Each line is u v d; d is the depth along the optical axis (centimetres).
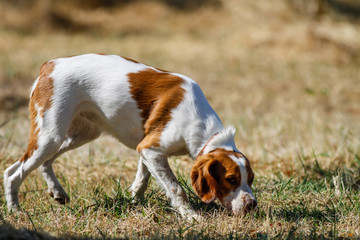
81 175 908
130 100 689
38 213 707
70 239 595
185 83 702
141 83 695
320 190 814
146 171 757
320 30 2614
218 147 655
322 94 1780
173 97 684
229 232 637
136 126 698
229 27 2975
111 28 2945
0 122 1228
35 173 895
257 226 669
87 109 720
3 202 744
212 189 615
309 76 2027
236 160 629
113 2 3347
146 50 2400
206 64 2183
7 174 715
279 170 948
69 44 2447
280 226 671
